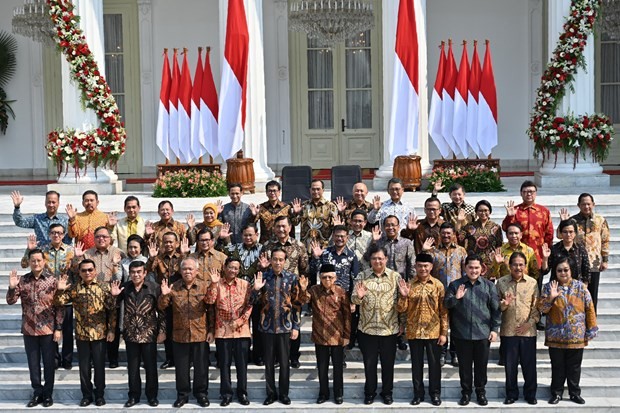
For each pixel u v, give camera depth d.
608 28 23.30
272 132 26.27
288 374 12.41
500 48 25.81
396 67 20.62
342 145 26.31
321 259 12.78
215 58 26.11
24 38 26.20
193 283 12.26
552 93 20.88
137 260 12.44
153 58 26.22
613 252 15.41
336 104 26.27
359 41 26.19
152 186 23.97
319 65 26.22
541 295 12.05
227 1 20.95
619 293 14.59
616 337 13.52
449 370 12.81
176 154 21.09
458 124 20.95
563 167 20.88
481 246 13.05
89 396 12.49
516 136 25.91
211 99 20.83
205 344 12.30
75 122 21.16
